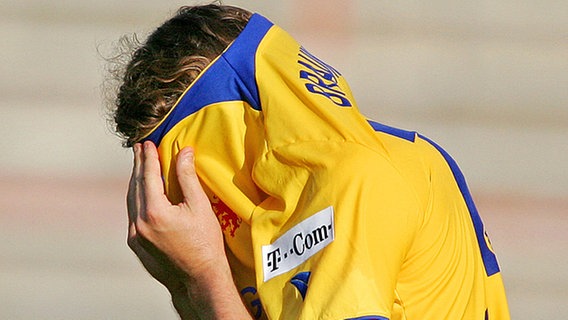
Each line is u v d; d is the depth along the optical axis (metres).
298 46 8.34
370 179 7.01
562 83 37.22
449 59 38.78
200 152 8.16
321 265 6.77
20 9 41.00
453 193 8.12
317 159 7.26
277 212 7.41
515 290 24.77
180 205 8.10
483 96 36.34
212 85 8.00
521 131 34.00
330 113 7.44
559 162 31.97
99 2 41.59
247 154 7.95
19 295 24.44
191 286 8.15
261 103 7.82
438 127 34.19
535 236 27.38
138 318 23.67
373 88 36.53
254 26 8.20
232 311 7.87
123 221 28.59
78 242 27.28
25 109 34.56
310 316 6.63
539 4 43.00
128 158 32.38
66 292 24.73
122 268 26.16
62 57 37.69
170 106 8.18
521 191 29.98
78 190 30.08
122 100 8.40
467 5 42.84
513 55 39.28
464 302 7.70
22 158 31.77
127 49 8.80
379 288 6.62
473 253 8.06
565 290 24.91
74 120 34.31
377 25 40.94
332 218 6.90
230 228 8.20
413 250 7.31
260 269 7.30
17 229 27.66
